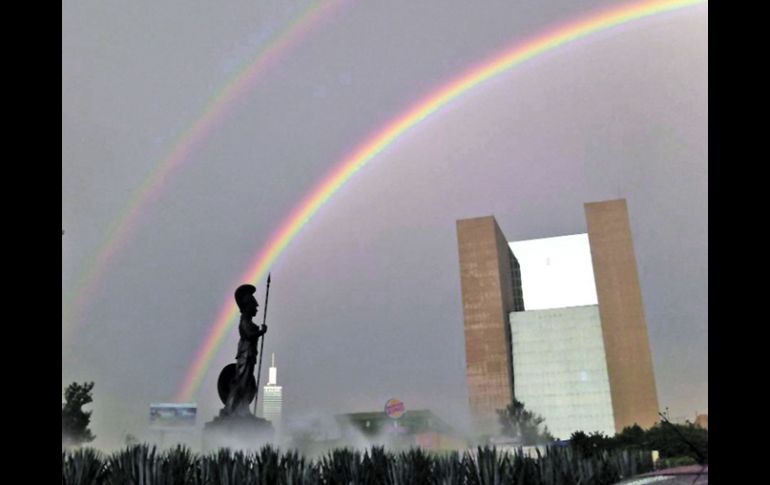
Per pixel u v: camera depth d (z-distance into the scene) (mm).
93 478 10219
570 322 174875
